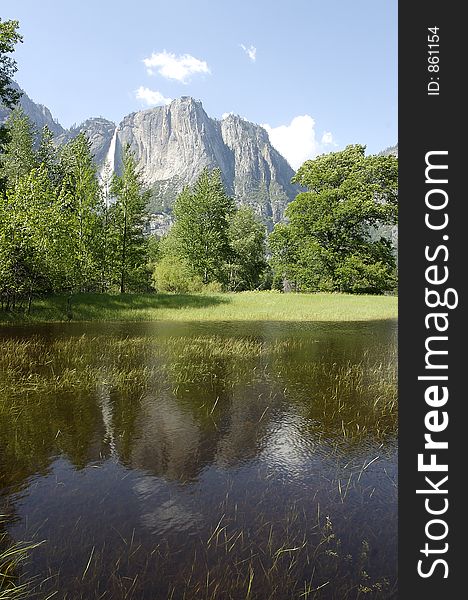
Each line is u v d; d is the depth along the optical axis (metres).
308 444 8.20
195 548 5.10
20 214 25.83
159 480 6.77
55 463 7.30
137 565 4.79
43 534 5.34
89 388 11.55
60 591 4.38
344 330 24.50
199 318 30.08
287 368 14.31
